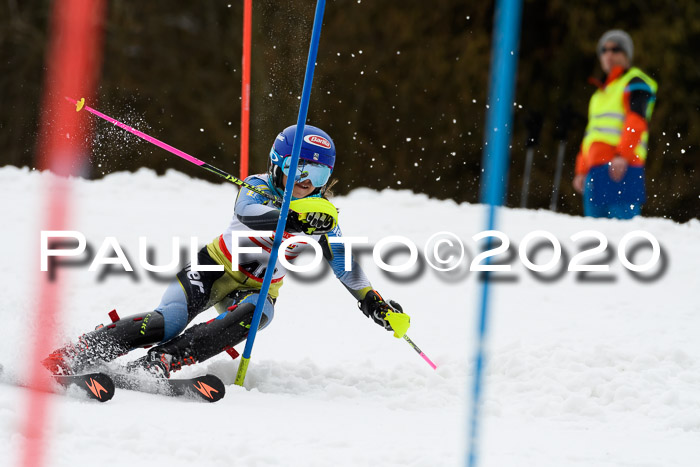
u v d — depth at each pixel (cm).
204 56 7944
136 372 1445
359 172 7806
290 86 7162
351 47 7794
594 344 1922
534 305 2273
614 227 3116
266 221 1503
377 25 7800
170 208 3175
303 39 7038
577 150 7388
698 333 2033
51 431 1149
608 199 3388
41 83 7588
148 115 7819
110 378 1323
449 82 7731
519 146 7419
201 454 1127
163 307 1538
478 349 1027
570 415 1479
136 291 2256
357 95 7800
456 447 1233
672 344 1925
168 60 7900
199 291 1572
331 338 2022
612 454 1239
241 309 1537
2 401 1238
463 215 3250
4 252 2500
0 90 7631
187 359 1485
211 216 3095
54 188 3247
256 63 7325
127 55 7831
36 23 7662
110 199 3247
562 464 1190
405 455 1166
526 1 7412
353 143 7794
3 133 7619
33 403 1269
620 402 1527
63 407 1267
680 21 7344
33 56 7600
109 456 1096
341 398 1535
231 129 7794
